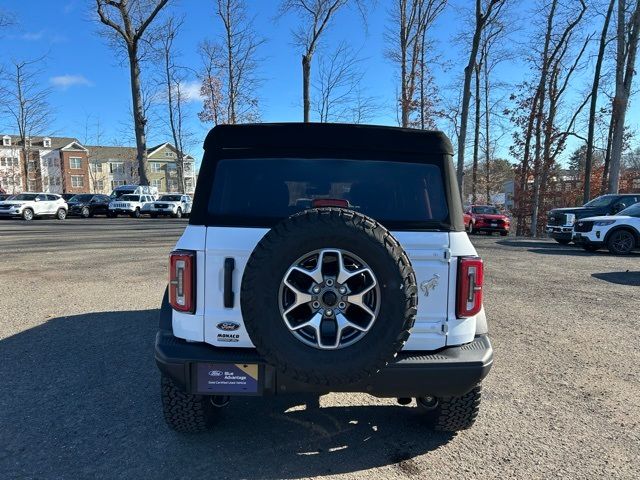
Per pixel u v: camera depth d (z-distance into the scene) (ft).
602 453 10.27
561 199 109.70
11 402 12.41
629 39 72.54
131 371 14.53
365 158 9.80
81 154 282.97
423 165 9.82
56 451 10.10
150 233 61.98
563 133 94.53
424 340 9.26
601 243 44.29
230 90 117.29
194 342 9.17
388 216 9.51
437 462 9.84
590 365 15.49
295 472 9.42
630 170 138.10
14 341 17.29
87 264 34.42
